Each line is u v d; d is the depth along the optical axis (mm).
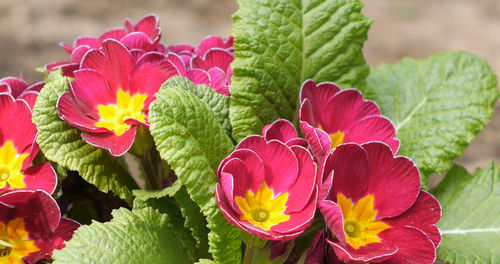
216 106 375
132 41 380
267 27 384
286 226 333
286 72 386
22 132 360
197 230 365
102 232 340
